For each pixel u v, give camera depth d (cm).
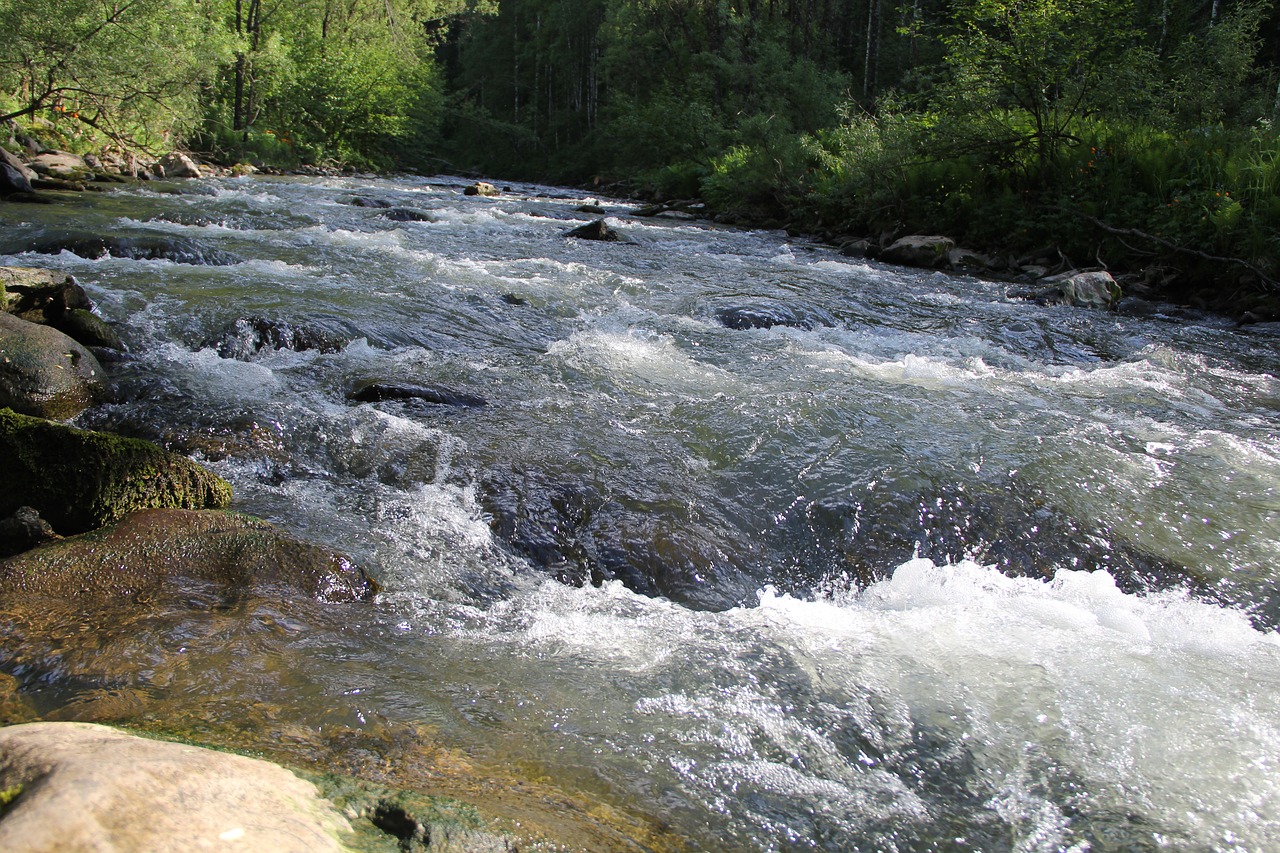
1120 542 401
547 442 461
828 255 1394
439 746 223
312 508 382
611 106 3747
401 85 3672
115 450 356
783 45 3002
